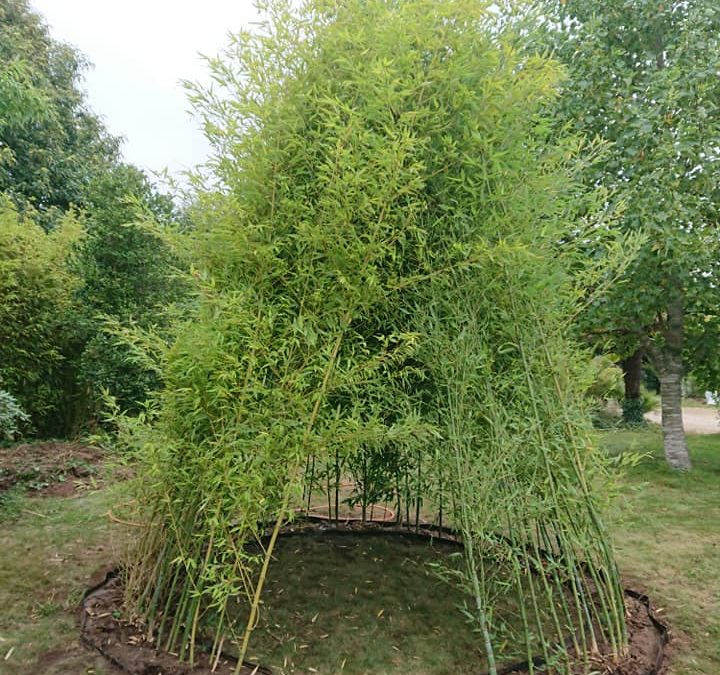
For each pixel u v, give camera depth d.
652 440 8.51
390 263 2.42
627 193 5.11
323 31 2.54
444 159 2.55
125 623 2.59
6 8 12.70
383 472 3.93
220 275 2.45
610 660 2.37
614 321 5.98
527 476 2.47
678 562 3.67
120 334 2.56
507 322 2.57
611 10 6.00
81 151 14.31
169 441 2.35
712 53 5.30
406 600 3.07
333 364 2.28
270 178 2.38
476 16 2.48
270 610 2.90
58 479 5.47
